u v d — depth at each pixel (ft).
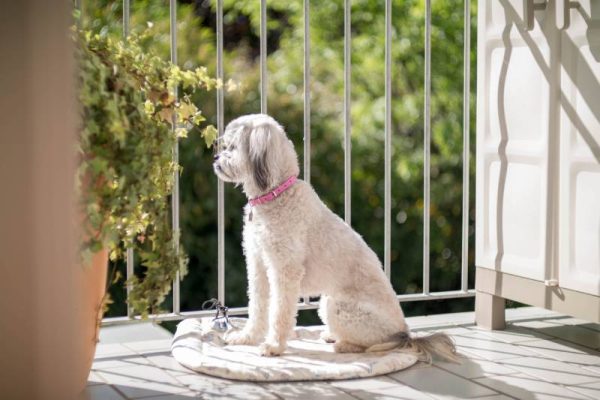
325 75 29.19
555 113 13.03
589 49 12.34
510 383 11.28
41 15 8.42
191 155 26.63
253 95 27.71
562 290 13.00
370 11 30.53
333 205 28.55
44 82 8.48
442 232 29.53
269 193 12.13
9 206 8.59
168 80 10.74
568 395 10.80
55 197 8.64
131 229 10.32
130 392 10.74
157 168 10.24
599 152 12.25
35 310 8.81
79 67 8.93
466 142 15.40
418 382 11.25
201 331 13.28
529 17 13.25
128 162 9.53
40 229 8.64
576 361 12.47
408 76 29.78
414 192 29.09
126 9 12.91
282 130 12.53
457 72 29.89
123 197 9.52
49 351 8.98
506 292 14.10
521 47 13.58
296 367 11.33
